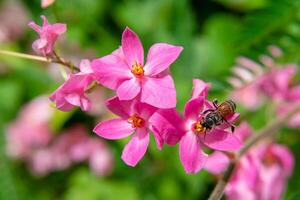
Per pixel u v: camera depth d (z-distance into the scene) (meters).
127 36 0.26
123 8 0.43
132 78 0.26
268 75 0.35
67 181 0.44
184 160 0.26
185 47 0.41
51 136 0.43
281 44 0.33
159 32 0.41
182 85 0.39
